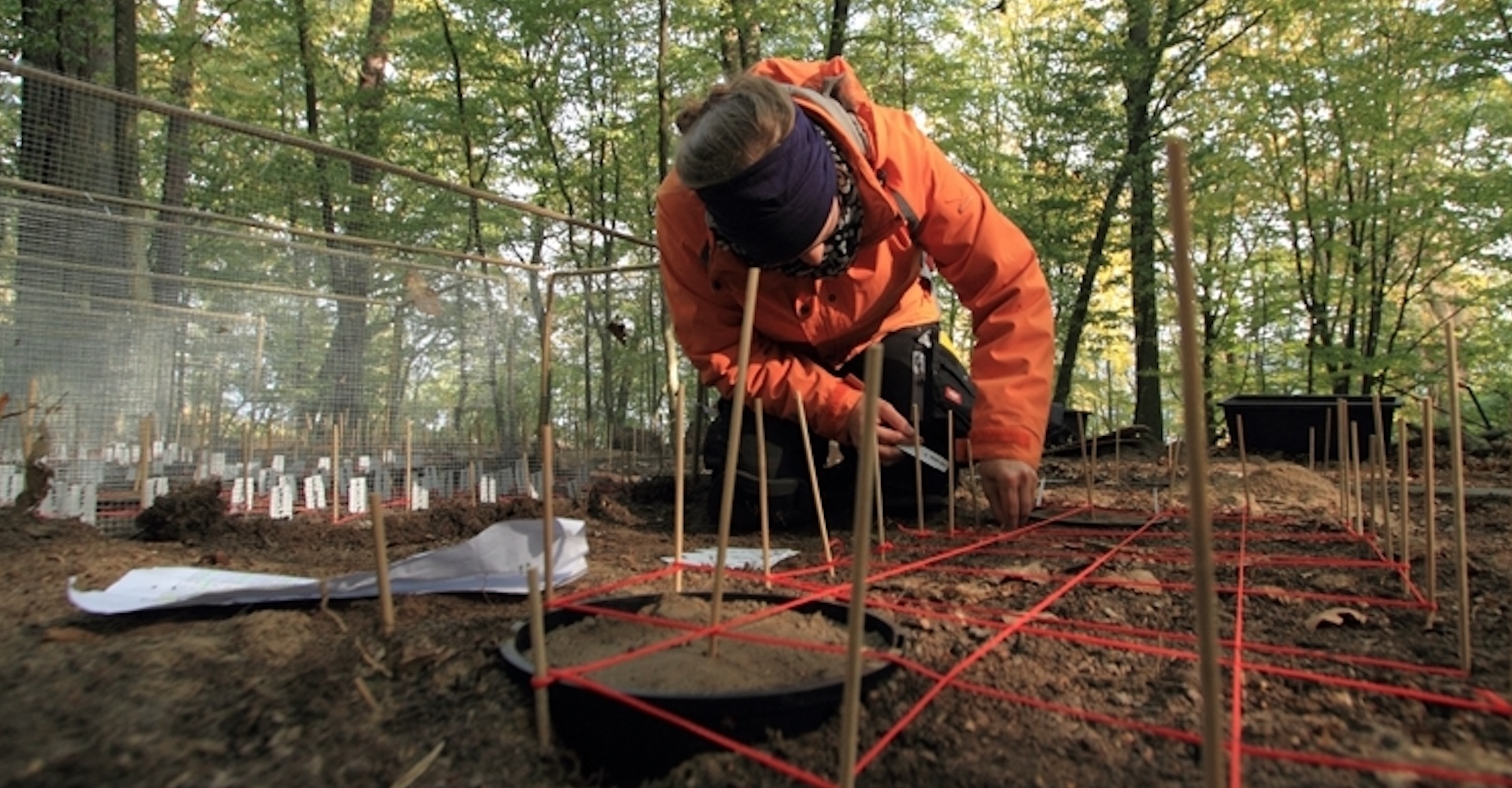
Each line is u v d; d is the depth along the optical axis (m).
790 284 2.85
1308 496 4.00
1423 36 9.45
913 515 3.40
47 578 2.03
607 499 3.82
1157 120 10.84
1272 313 11.49
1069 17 12.31
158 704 1.25
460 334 5.37
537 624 1.16
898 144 2.60
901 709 1.25
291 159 5.09
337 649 1.50
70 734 1.15
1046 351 2.56
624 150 12.04
